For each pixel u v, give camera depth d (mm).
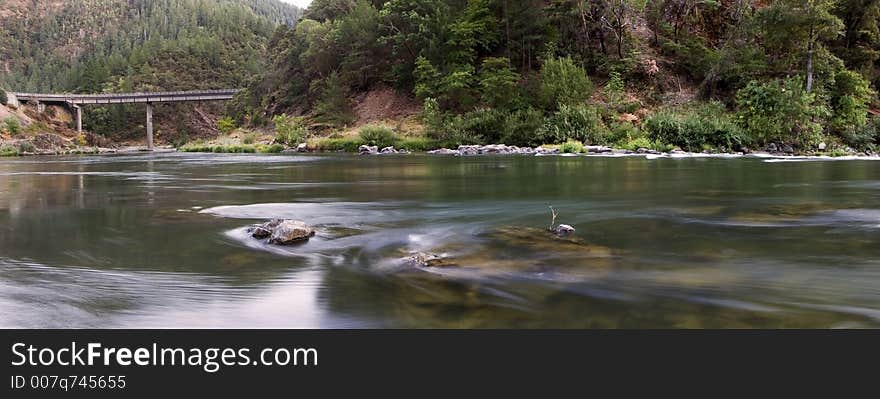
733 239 6996
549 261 5719
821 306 4266
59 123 114500
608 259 5812
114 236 7602
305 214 9586
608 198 11664
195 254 6312
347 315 4184
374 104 66250
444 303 4406
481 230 7738
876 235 7250
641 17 58062
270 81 85875
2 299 4629
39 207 11188
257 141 67000
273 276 5270
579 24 55781
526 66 58688
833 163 23844
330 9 89375
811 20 38125
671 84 52312
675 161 26250
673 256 5969
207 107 142875
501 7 60688
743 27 47594
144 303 4512
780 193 12359
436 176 18797
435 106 52344
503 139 46094
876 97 46250
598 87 52969
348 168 24578
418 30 62219
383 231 7684
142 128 131125
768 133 36688
